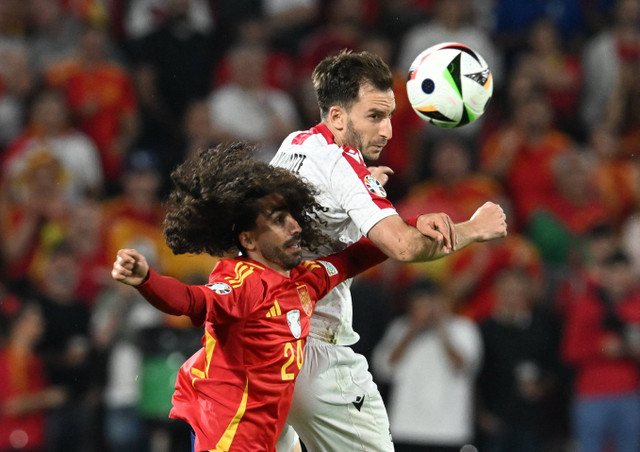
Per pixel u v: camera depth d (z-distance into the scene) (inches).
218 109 1534.2
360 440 616.1
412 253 555.5
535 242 1403.8
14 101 1541.6
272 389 543.2
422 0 1734.7
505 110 1659.7
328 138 594.6
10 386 1189.1
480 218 577.3
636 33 1704.0
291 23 1727.4
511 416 1200.8
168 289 487.5
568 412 1256.2
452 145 1440.7
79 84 1533.0
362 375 624.1
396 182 1523.1
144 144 1577.3
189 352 1172.5
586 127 1679.4
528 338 1218.6
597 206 1460.4
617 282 1248.2
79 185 1456.7
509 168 1501.0
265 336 538.0
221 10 1721.2
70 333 1221.1
